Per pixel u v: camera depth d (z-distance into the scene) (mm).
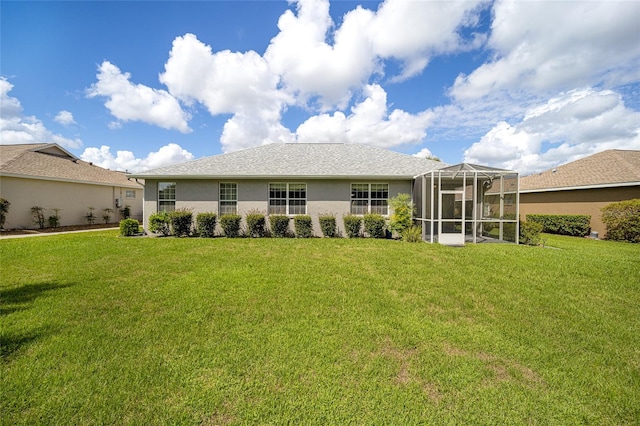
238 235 12852
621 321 4070
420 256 8102
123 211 21062
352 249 9188
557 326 3881
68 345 3166
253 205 13141
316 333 3533
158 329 3588
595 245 11211
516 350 3236
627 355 3182
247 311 4180
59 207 16438
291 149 16406
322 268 6727
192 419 2152
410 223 11828
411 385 2580
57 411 2199
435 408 2305
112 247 9188
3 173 13445
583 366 2951
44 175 15469
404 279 5910
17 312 4082
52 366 2773
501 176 11734
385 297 4867
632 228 12094
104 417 2156
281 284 5488
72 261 7254
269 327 3680
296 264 7102
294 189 13203
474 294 5102
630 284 5703
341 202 13102
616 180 13695
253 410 2244
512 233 11367
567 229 15133
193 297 4742
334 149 16453
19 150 17516
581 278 6070
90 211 18422
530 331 3719
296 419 2168
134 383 2535
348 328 3686
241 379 2619
